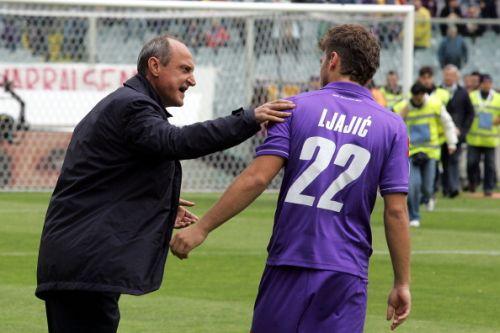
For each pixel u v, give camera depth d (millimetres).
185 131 16328
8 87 64562
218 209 15680
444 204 65562
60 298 17422
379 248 43281
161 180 17062
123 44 74062
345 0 80562
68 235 16828
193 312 28938
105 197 16891
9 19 69562
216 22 70812
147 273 16828
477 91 72938
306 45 68562
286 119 15789
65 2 61406
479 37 86625
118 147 16828
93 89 65562
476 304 30859
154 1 62094
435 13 88188
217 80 70062
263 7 62938
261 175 15617
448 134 52469
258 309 15867
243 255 40469
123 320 27719
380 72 73375
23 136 65000
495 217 57469
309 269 15508
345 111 15828
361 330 15766
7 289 32219
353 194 15695
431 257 40969
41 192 66562
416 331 26984
